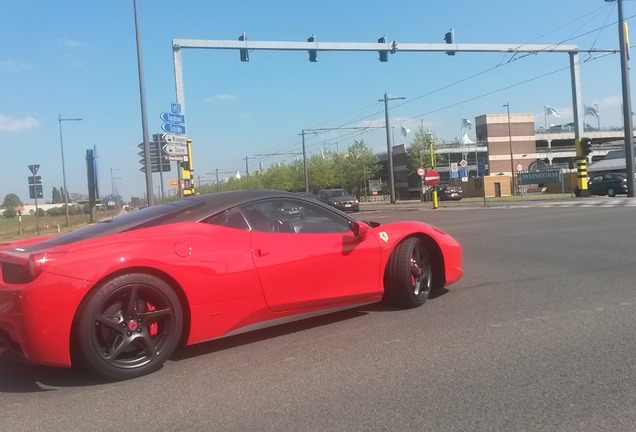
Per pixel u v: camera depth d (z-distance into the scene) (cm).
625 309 526
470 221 1747
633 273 700
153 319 393
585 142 3166
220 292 420
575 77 3000
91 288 369
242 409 331
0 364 436
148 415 327
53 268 362
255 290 438
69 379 392
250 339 474
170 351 401
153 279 390
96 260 373
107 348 379
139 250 388
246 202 465
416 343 445
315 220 498
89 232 430
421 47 2397
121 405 343
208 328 419
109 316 379
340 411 323
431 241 576
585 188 3250
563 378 362
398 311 552
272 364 409
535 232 1255
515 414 311
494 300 585
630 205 2116
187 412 329
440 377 371
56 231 3638
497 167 9188
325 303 488
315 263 475
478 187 6016
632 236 1073
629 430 289
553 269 758
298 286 464
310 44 2277
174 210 447
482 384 356
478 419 306
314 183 8488
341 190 3456
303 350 439
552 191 5825
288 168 9375
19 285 364
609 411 311
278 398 346
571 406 319
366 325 504
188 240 416
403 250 545
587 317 504
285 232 474
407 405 328
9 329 364
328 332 487
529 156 9338
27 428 314
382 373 382
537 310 536
